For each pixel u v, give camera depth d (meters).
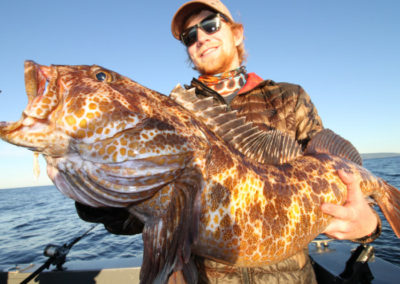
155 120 1.19
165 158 1.16
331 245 3.30
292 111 2.12
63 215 18.81
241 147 1.57
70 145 1.06
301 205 1.60
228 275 1.49
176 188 1.23
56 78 1.11
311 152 1.99
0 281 3.13
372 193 2.25
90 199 1.16
